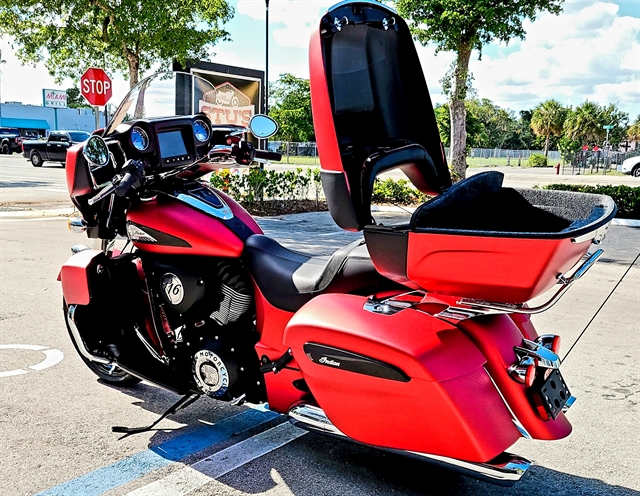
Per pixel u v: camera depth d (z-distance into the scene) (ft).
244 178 46.21
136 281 13.05
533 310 8.07
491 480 8.68
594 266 28.30
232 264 11.43
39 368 15.44
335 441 11.91
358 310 9.48
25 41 48.96
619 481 10.70
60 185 65.10
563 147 204.54
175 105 13.19
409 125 10.86
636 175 99.91
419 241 8.32
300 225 39.29
